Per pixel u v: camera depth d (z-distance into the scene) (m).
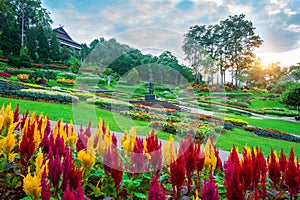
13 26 24.09
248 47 30.73
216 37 27.78
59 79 17.92
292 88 17.09
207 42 26.09
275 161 1.77
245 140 7.17
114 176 1.45
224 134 7.64
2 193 1.51
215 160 1.94
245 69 32.56
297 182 1.51
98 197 1.64
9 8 26.72
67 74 21.05
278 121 14.49
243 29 29.30
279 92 27.22
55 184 1.34
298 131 11.54
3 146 1.63
